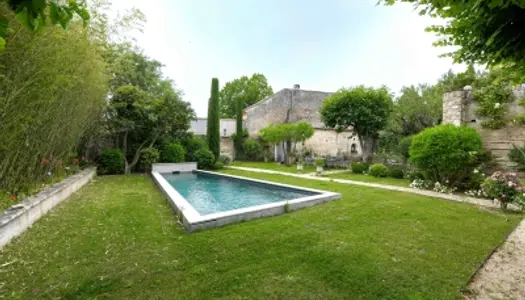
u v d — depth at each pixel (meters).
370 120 13.57
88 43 4.82
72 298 2.07
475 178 7.30
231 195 8.45
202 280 2.39
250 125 21.69
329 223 4.18
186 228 3.80
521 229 4.07
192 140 15.20
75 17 4.32
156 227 3.84
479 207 5.55
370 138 14.86
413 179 9.15
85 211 4.67
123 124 10.35
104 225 3.88
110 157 10.84
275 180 10.06
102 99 8.20
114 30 7.15
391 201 5.95
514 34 1.80
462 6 1.75
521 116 7.42
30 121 3.90
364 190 7.57
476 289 2.37
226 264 2.71
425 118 14.08
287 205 4.98
